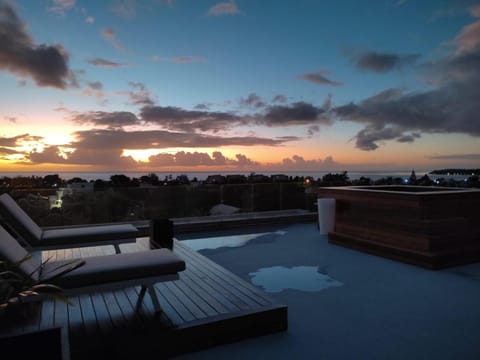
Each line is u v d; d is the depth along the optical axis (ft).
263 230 22.74
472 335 8.11
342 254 16.34
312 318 9.14
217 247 18.11
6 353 4.35
